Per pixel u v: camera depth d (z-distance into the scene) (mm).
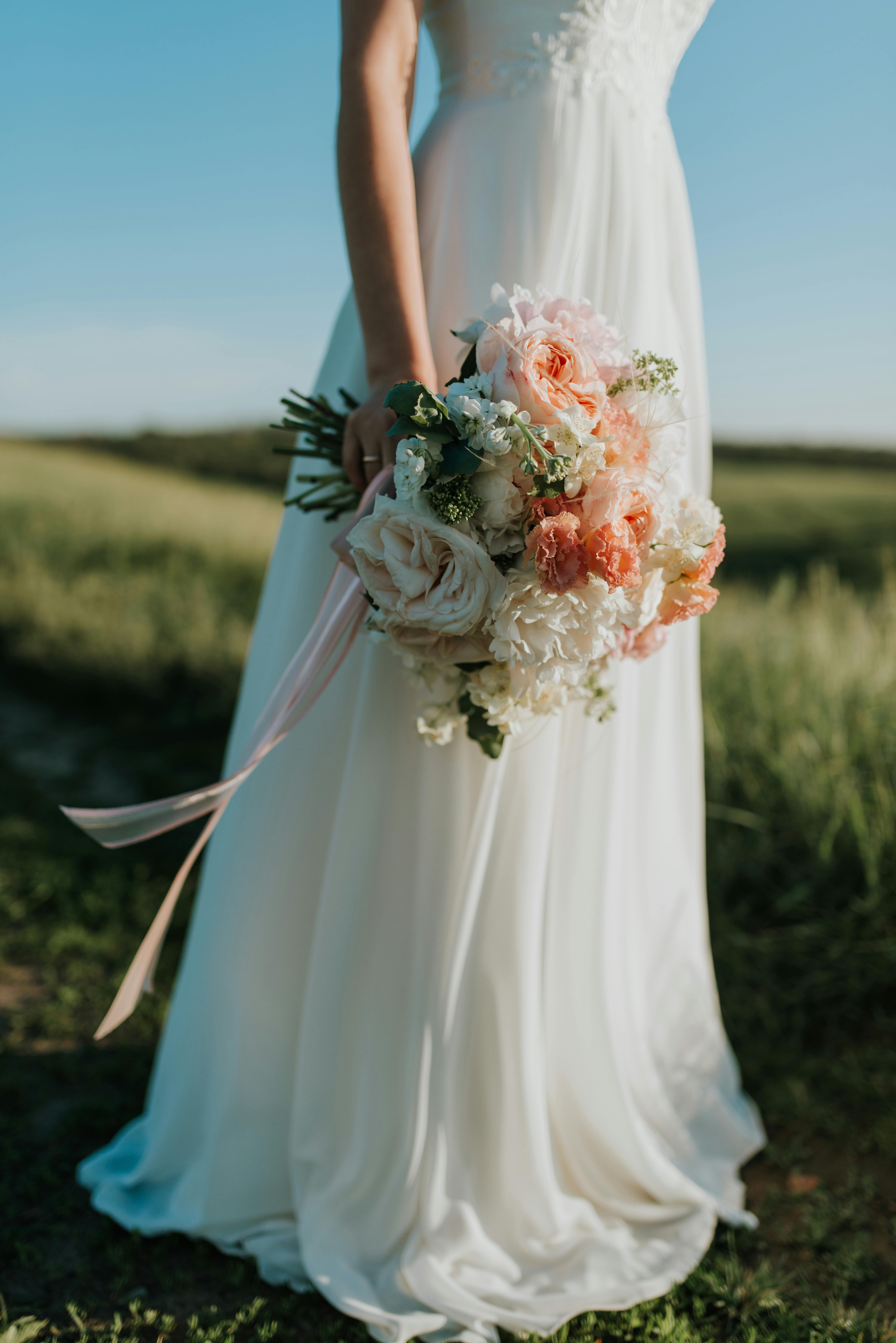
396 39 1239
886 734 2703
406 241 1234
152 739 4387
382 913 1417
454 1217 1412
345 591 1308
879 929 2299
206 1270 1491
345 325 1542
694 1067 1828
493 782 1379
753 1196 1732
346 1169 1434
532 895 1424
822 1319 1435
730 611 4035
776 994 2324
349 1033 1430
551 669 1069
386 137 1224
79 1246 1560
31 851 3039
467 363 1185
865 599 5121
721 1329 1433
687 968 1828
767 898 2629
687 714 1807
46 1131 1855
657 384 1146
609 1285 1408
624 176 1420
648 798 1716
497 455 1046
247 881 1500
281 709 1322
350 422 1264
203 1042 1552
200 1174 1534
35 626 5430
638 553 1064
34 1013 2230
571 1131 1557
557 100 1362
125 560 6520
